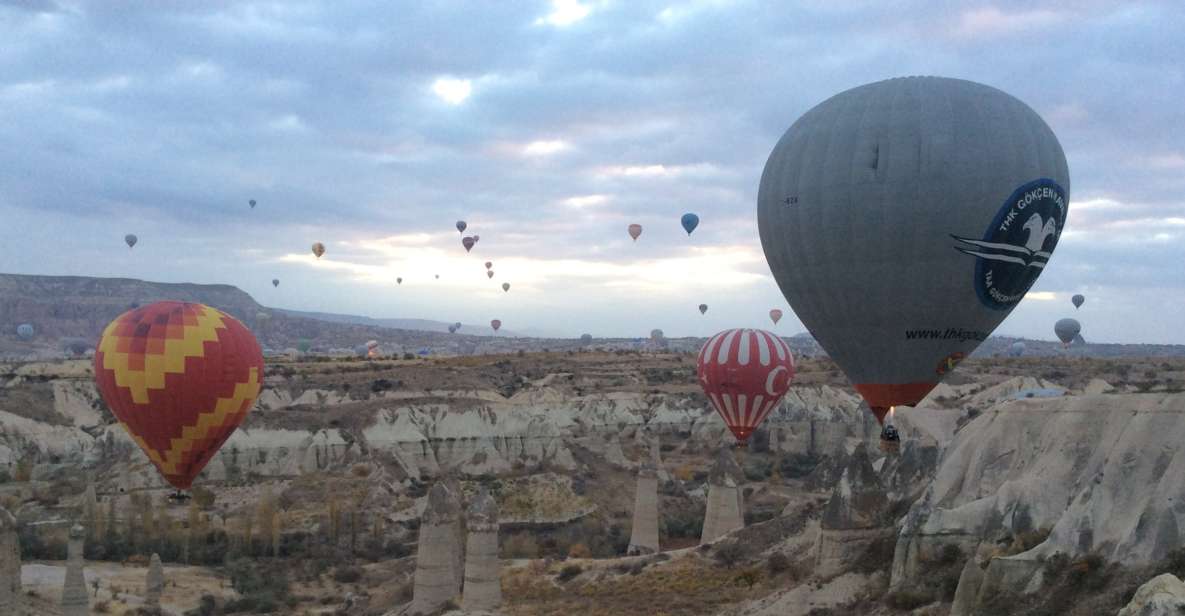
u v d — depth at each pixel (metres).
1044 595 27.70
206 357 45.41
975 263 33.41
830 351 36.91
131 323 45.84
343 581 64.12
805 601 34.72
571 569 48.31
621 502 89.00
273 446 88.75
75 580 43.94
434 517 43.53
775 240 36.75
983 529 32.41
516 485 85.81
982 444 36.06
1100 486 29.47
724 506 54.56
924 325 34.38
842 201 34.09
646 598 42.44
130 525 70.75
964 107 33.69
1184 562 25.91
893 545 34.81
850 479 36.69
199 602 57.50
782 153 36.81
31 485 84.19
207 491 80.94
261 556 69.56
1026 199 33.28
